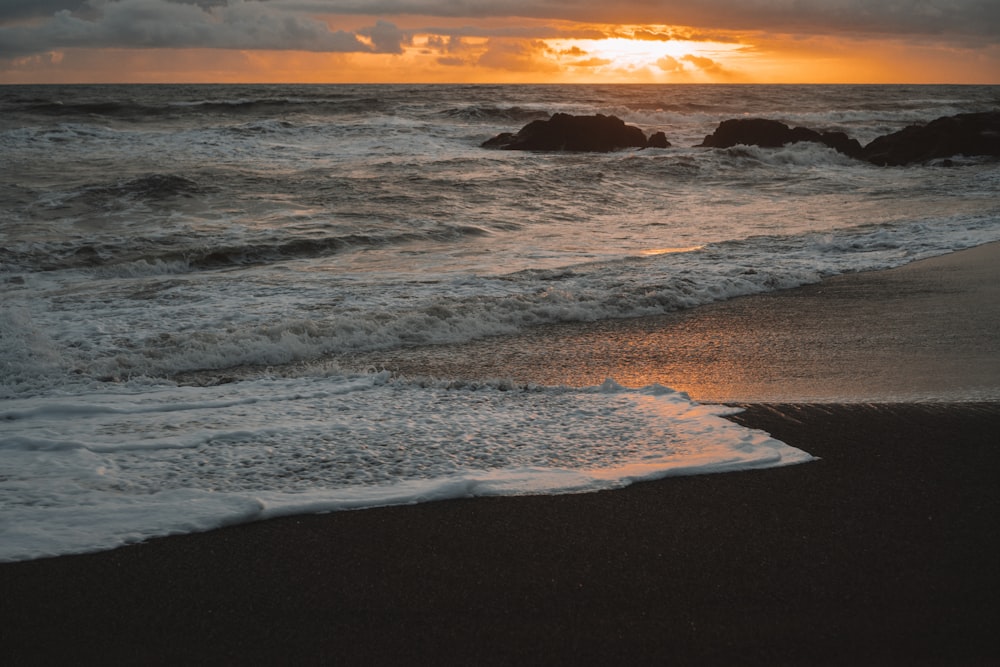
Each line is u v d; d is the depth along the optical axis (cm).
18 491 434
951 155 3117
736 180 2450
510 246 1429
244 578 344
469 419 562
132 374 732
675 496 430
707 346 812
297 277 1157
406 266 1247
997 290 1024
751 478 455
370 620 312
